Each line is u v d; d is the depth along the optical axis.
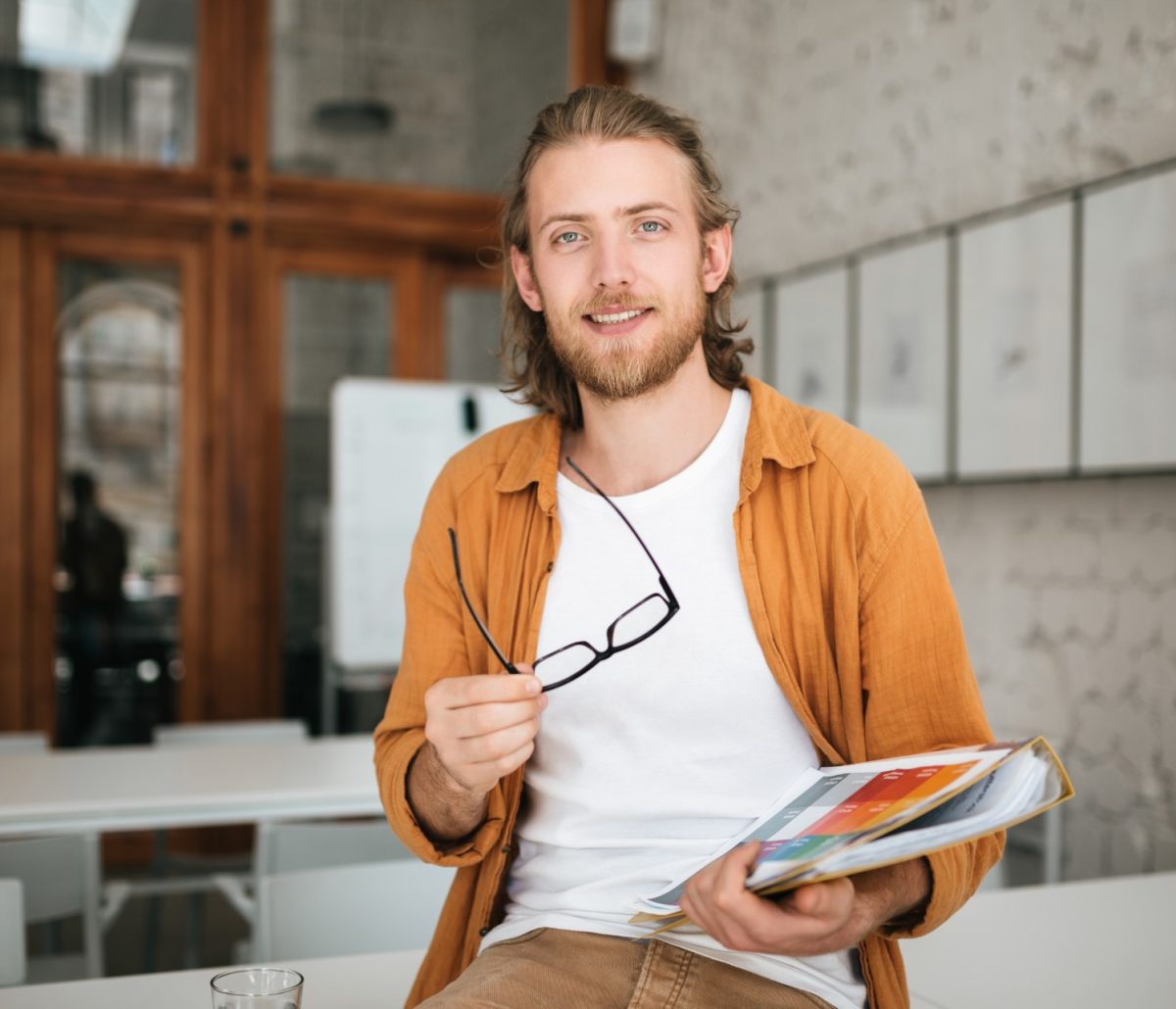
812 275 4.33
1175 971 1.50
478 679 1.15
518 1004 1.13
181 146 5.07
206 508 5.05
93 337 4.97
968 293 3.57
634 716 1.27
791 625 1.26
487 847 1.30
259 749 3.25
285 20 5.20
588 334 1.30
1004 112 3.56
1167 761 3.02
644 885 1.21
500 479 1.39
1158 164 2.96
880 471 1.26
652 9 5.48
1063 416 3.23
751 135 4.87
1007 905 1.77
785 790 1.25
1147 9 3.08
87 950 2.27
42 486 4.91
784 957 1.19
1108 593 3.21
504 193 1.52
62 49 4.95
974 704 1.21
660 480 1.35
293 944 1.83
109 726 4.97
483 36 5.50
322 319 5.26
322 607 5.21
